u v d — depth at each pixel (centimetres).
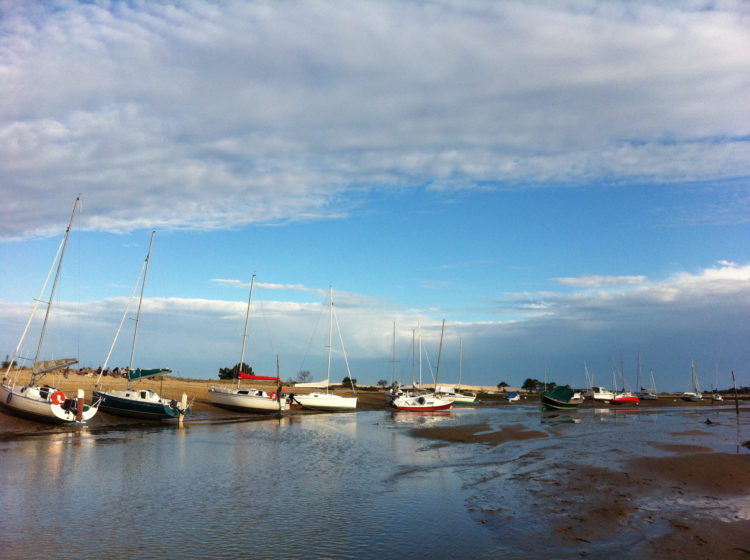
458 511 1572
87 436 3142
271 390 7700
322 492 1823
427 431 3875
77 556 1169
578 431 4006
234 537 1316
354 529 1393
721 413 7012
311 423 4472
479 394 11444
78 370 5938
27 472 2052
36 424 3247
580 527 1396
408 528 1401
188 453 2623
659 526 1395
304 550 1231
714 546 1238
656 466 2258
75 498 1675
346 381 11181
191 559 1162
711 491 1811
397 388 8369
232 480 2002
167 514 1512
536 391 15275
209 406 4997
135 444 2884
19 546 1223
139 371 4366
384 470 2258
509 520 1472
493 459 2564
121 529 1364
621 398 9562
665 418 5741
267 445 2998
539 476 2094
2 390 3384
